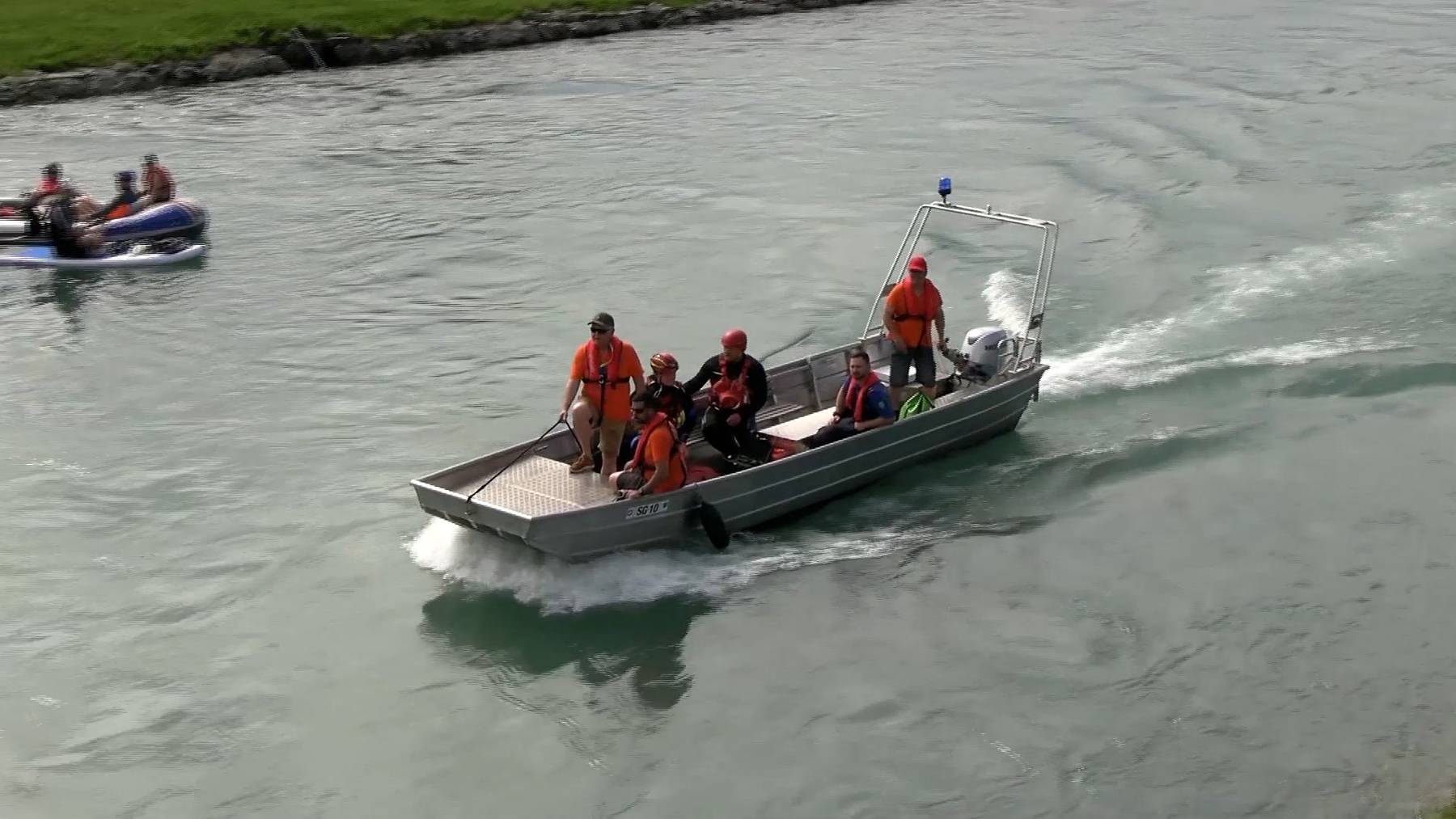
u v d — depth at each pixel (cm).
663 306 2177
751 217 2602
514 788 1091
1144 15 4731
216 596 1377
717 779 1094
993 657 1238
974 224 2502
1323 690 1179
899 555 1409
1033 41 4275
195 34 4119
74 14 4350
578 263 2384
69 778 1112
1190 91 3444
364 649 1277
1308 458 1591
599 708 1184
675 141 3159
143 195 2628
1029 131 3127
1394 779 1067
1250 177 2686
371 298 2259
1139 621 1288
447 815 1062
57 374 1983
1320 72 3622
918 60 4019
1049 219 2512
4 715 1191
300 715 1187
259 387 1917
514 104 3591
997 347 1661
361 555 1443
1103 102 3375
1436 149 2842
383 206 2745
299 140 3281
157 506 1570
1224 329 1970
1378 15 4566
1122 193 2612
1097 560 1396
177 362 2017
